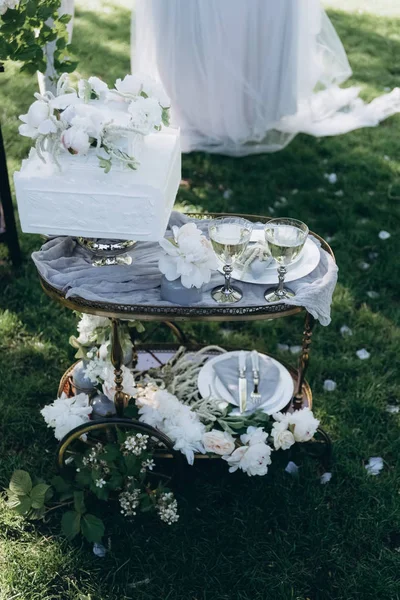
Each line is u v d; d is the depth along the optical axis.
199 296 2.27
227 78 4.45
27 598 2.36
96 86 2.28
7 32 2.68
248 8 4.24
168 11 4.23
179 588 2.40
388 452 2.90
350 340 3.44
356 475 2.76
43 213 2.18
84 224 2.18
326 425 3.00
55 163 2.11
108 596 2.37
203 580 2.43
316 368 3.26
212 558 2.49
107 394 2.62
